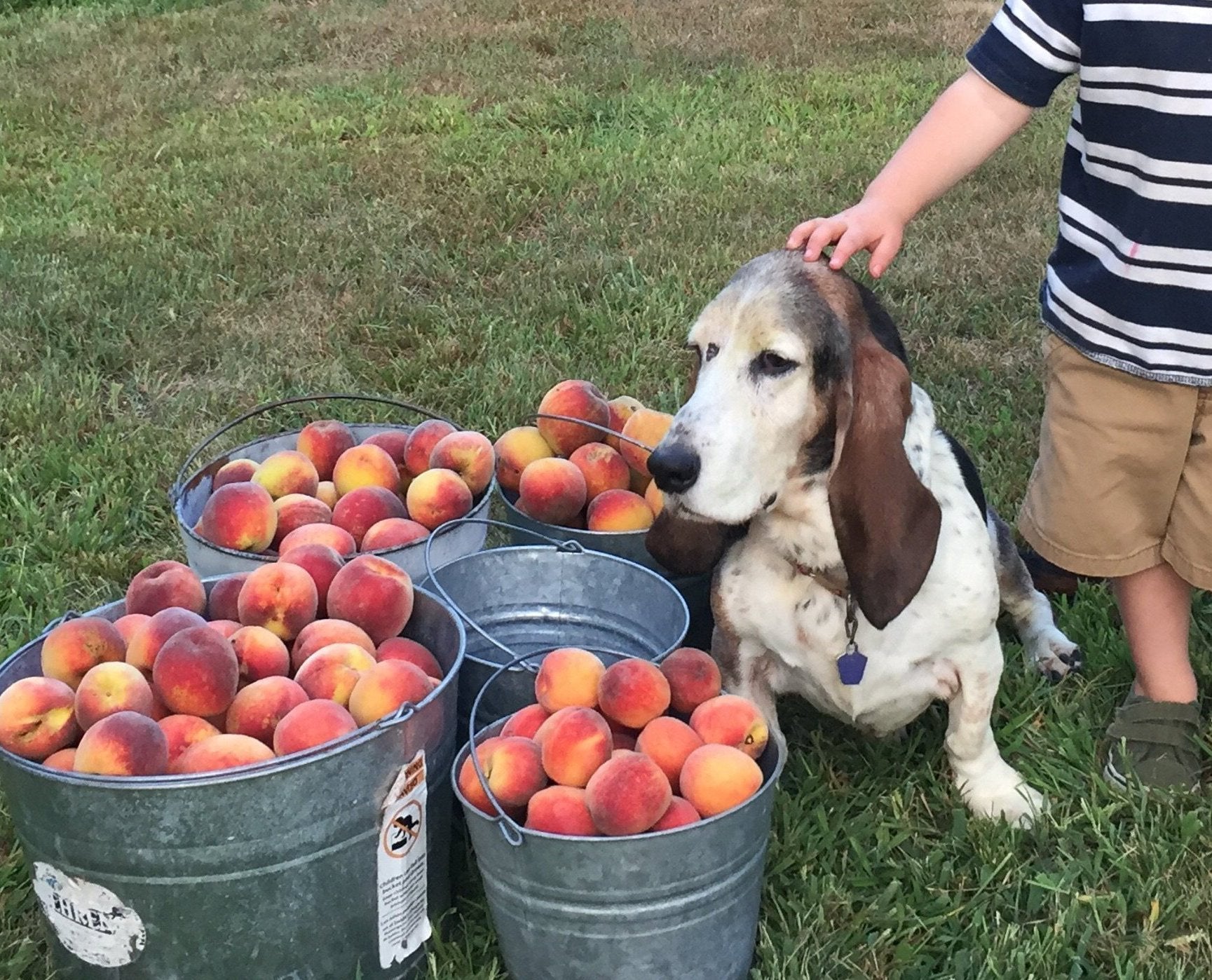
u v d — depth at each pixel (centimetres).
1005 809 122
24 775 90
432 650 119
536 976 98
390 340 231
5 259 265
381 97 395
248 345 229
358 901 96
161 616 106
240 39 475
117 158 342
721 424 109
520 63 428
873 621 112
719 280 249
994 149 127
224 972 93
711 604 132
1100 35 115
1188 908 108
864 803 126
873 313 117
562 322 235
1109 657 144
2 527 170
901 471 111
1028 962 104
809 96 380
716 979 98
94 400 207
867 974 106
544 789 98
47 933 98
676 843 90
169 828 88
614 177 312
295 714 97
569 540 134
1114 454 125
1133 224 118
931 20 479
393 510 139
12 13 545
